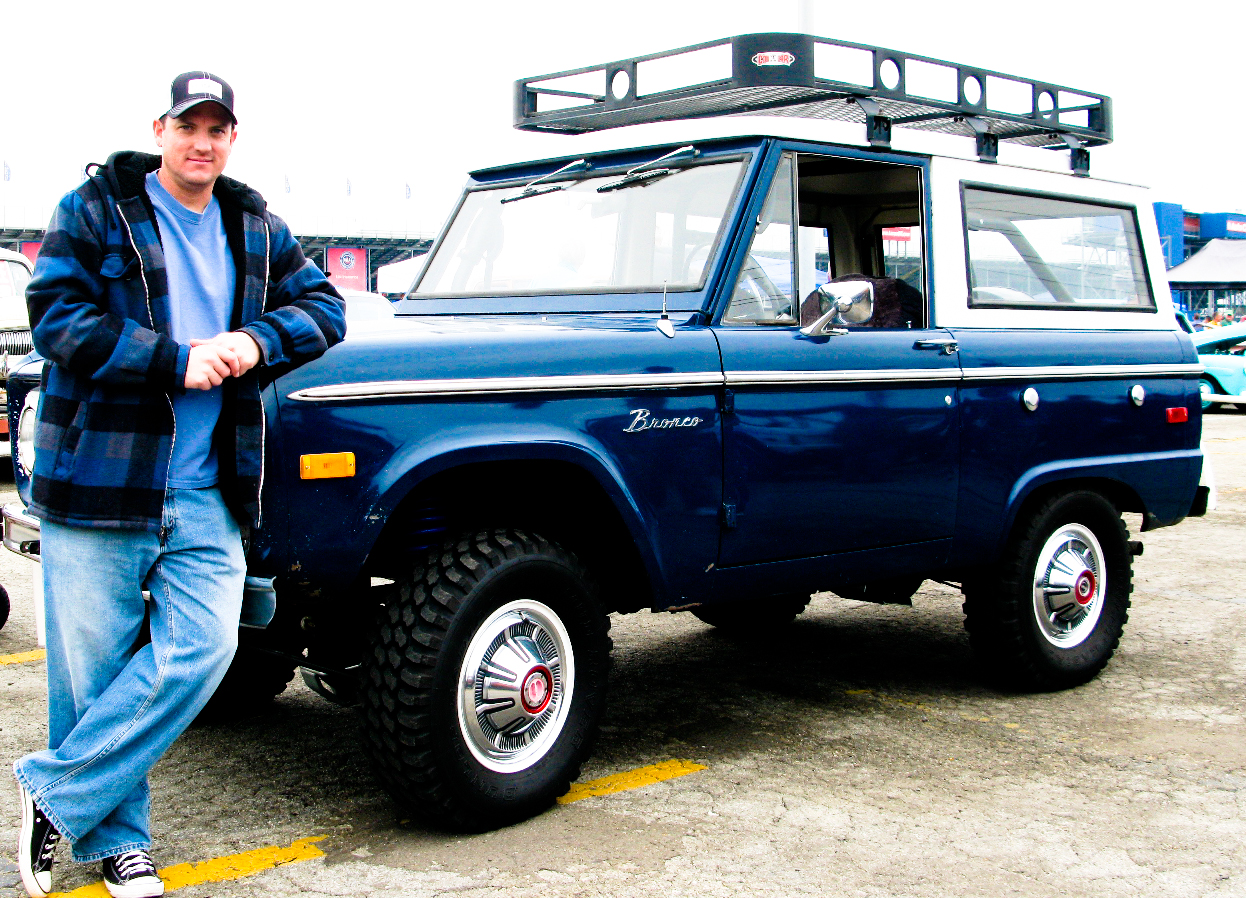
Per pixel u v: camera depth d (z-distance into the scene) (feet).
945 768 12.64
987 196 15.08
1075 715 14.60
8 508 12.04
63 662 8.99
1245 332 63.00
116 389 8.38
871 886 9.75
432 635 10.09
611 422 11.16
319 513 9.63
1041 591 15.30
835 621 20.04
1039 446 14.93
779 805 11.51
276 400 9.45
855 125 13.69
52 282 8.21
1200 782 12.26
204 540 8.82
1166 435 16.60
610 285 13.38
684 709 14.83
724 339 12.07
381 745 10.18
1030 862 10.27
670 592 11.78
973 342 14.32
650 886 9.68
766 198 12.80
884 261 17.17
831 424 12.78
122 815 9.25
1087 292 16.33
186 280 8.86
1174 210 122.42
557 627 11.12
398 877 9.81
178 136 8.53
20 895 9.46
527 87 16.46
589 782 12.16
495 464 10.78
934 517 13.88
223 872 9.91
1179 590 22.41
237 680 13.74
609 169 14.06
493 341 10.66
